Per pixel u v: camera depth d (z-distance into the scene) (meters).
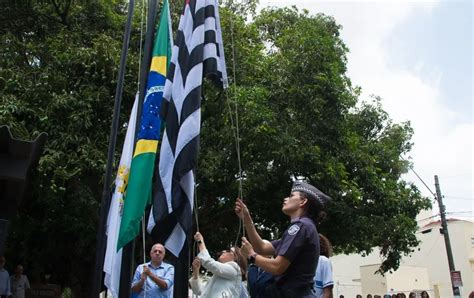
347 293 41.81
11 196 5.15
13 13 12.48
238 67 13.59
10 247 14.34
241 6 16.53
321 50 13.66
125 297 5.63
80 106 11.10
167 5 6.59
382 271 17.06
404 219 15.38
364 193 15.09
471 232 40.38
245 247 3.78
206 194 13.61
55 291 12.73
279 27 16.38
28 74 11.37
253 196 14.35
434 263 40.94
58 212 12.28
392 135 18.38
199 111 5.49
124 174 6.13
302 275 3.70
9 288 10.89
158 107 6.02
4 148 4.57
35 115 10.70
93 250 13.27
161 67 6.23
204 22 5.92
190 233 5.12
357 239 15.16
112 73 11.55
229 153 12.58
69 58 11.43
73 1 12.80
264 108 12.46
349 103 14.34
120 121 11.73
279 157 12.68
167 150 5.38
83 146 10.88
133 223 5.49
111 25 12.86
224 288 5.93
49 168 10.34
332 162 13.51
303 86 13.39
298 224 3.79
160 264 7.16
